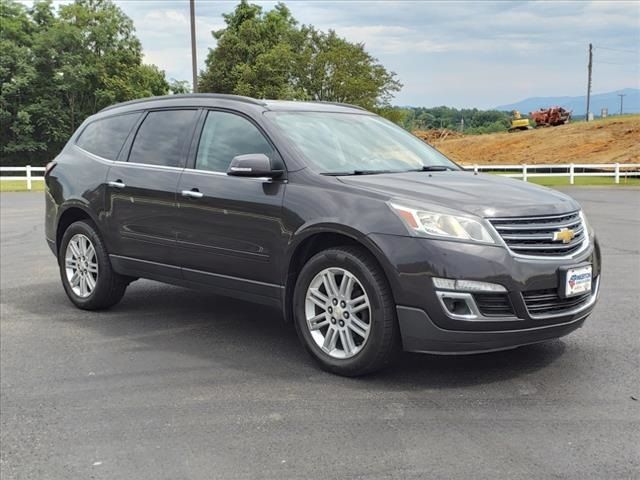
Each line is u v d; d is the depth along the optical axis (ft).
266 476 10.57
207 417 12.99
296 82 162.50
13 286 25.79
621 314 20.16
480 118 396.37
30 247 35.88
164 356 16.90
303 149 16.65
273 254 16.15
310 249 15.99
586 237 15.24
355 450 11.39
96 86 207.92
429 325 13.70
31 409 13.64
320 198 15.31
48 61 200.75
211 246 17.53
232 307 22.03
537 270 13.83
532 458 10.97
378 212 14.37
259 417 12.91
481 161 160.45
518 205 14.33
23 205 62.54
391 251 13.91
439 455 11.14
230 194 16.96
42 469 11.08
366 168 16.96
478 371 15.23
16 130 192.54
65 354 17.21
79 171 21.79
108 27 209.87
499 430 12.09
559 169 118.11
